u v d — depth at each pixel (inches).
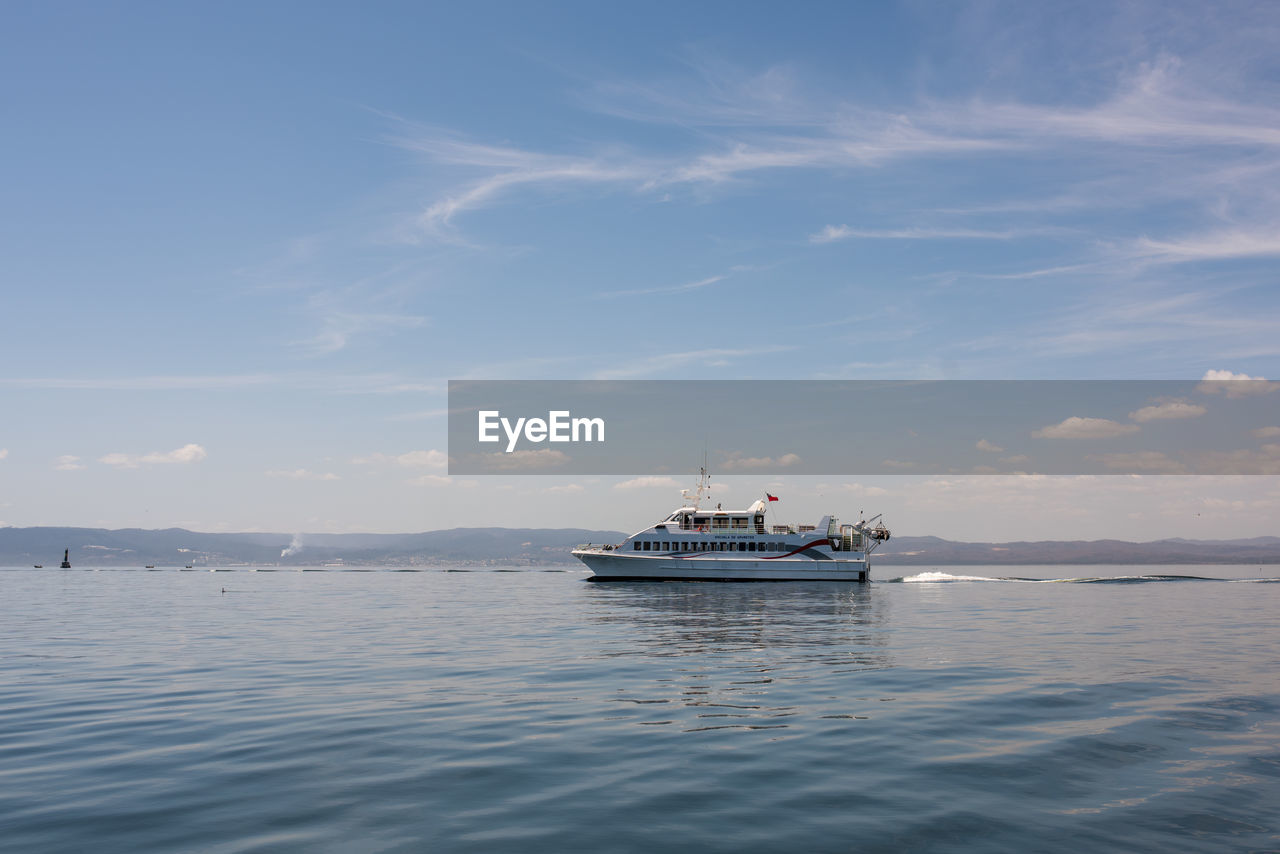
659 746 567.8
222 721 656.4
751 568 3248.0
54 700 756.0
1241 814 422.0
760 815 422.3
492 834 394.0
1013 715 674.2
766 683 837.2
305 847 376.8
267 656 1074.1
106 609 2094.0
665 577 3277.6
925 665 969.5
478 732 611.2
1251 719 657.6
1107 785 475.5
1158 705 716.7
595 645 1186.0
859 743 576.7
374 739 590.2
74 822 413.7
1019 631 1397.6
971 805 438.3
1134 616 1748.3
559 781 484.1
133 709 709.9
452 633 1379.2
